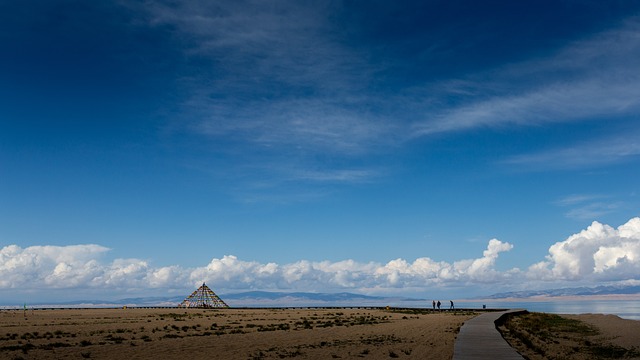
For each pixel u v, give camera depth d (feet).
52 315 306.55
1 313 341.82
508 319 241.76
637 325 224.33
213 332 163.32
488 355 91.50
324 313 329.31
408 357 101.24
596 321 260.01
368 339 138.21
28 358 100.63
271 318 260.21
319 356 105.40
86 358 102.27
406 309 419.54
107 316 289.94
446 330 159.84
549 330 195.52
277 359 101.71
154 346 122.42
